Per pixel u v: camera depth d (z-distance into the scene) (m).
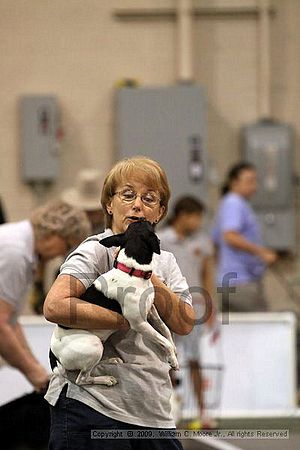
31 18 15.35
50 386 4.60
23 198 15.33
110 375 4.46
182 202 10.84
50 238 6.53
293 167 15.79
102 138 15.46
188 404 10.73
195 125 15.23
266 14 15.66
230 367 11.41
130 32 15.50
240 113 15.75
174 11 15.52
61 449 4.46
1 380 7.42
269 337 11.52
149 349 4.51
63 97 15.41
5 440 6.48
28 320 10.58
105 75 15.48
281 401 11.52
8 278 6.51
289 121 15.88
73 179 15.39
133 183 4.54
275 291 15.66
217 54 15.70
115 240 4.37
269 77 15.69
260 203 15.56
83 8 15.44
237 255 12.30
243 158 15.59
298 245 15.83
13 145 15.33
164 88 15.16
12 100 15.32
